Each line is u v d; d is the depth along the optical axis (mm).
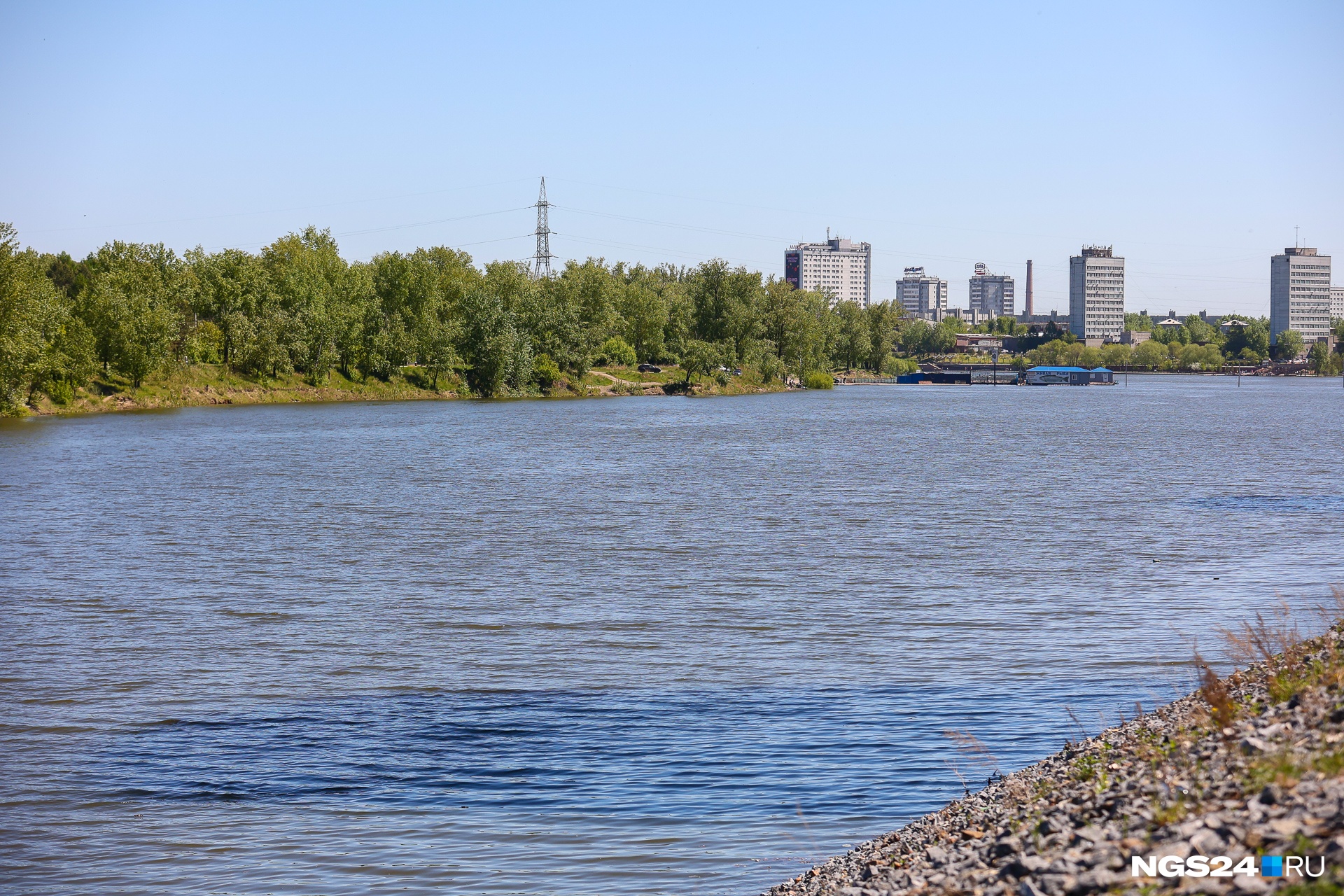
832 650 30109
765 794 19453
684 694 25953
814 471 83375
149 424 131125
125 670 28594
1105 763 15898
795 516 58719
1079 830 11695
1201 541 49312
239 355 168500
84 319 143875
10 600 37750
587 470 84625
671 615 34906
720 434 122812
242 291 170500
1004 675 27172
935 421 147875
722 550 47875
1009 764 20547
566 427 132875
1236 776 11609
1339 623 21781
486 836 17922
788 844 17312
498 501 65438
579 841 17641
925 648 30203
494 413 159250
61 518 58469
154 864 17125
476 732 23328
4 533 53375
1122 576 40969
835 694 25656
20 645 31281
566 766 21141
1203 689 17969
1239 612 34219
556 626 33531
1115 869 10086
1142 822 11406
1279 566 42688
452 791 19953
